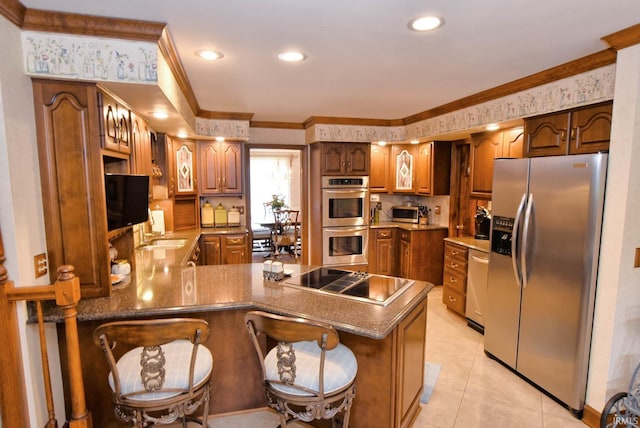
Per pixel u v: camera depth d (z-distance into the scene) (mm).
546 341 2473
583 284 2199
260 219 8844
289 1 1599
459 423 2211
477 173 3900
